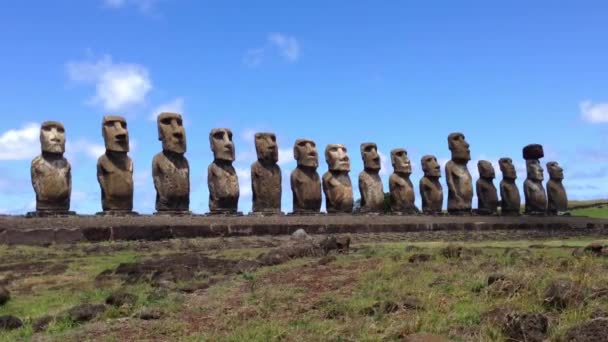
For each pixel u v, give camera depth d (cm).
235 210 3209
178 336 1095
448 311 1120
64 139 2670
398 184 3966
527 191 4659
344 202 3662
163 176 2956
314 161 3550
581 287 1135
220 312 1229
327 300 1255
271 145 3381
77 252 2180
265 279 1503
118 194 2786
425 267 1514
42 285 1619
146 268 1745
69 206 2664
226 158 3203
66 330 1171
